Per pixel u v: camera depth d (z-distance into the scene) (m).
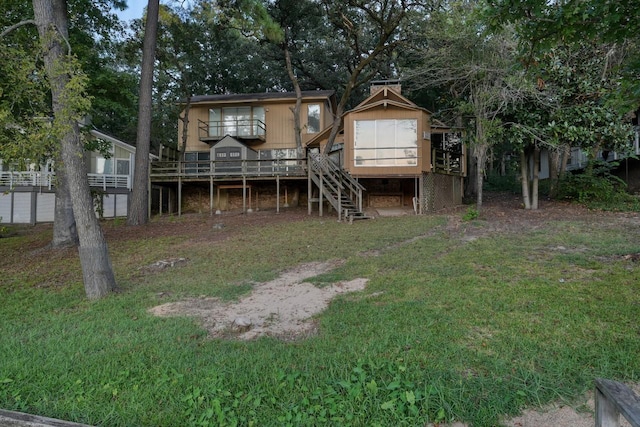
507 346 3.80
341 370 3.49
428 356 3.68
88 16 12.81
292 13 18.94
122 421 2.90
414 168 15.20
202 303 6.02
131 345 4.31
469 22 10.59
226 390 3.23
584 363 3.42
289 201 20.09
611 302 4.79
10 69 6.36
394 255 8.31
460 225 11.66
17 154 6.13
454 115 15.27
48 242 13.09
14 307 6.06
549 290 5.39
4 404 3.17
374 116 15.56
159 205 21.27
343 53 26.19
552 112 12.54
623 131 12.27
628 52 8.98
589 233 9.47
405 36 18.38
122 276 7.94
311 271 7.72
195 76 29.05
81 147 6.92
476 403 2.94
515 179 25.12
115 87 13.98
